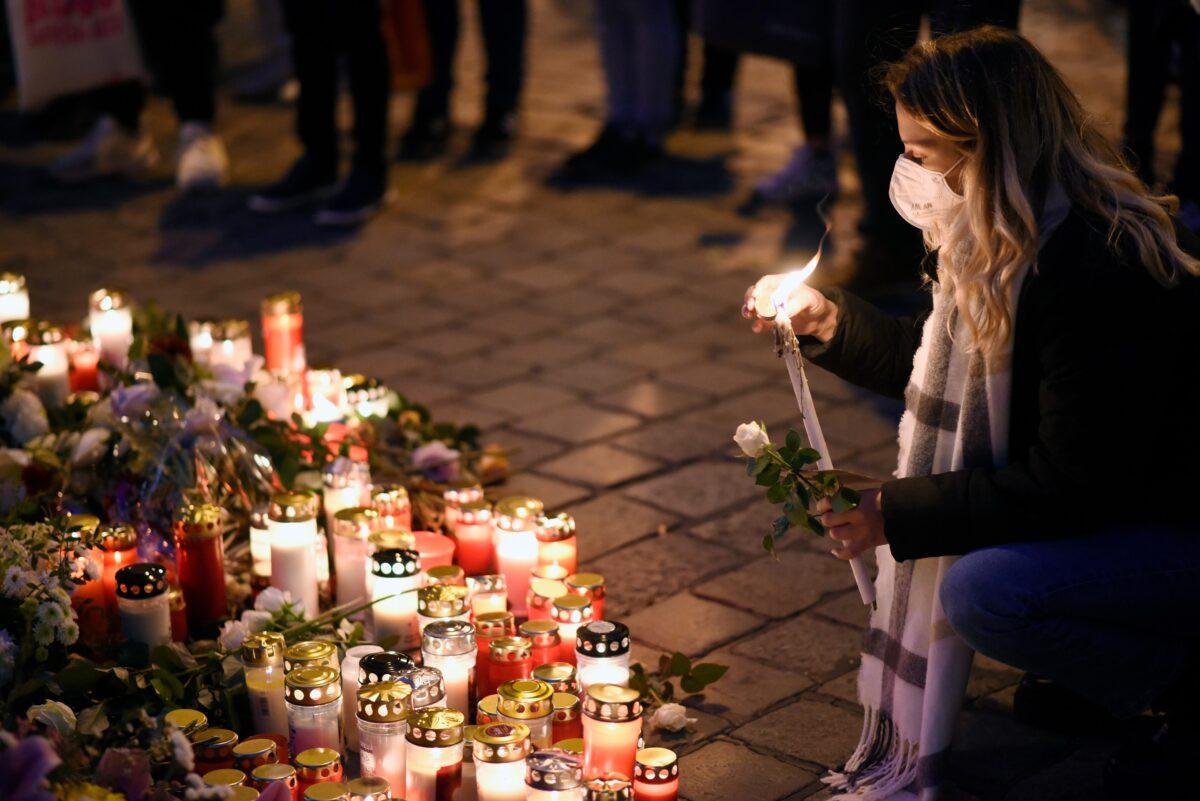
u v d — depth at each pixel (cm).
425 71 710
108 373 385
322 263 602
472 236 632
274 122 802
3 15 863
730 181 696
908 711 275
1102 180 239
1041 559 250
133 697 275
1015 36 242
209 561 314
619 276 584
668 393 478
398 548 314
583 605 297
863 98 483
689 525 394
